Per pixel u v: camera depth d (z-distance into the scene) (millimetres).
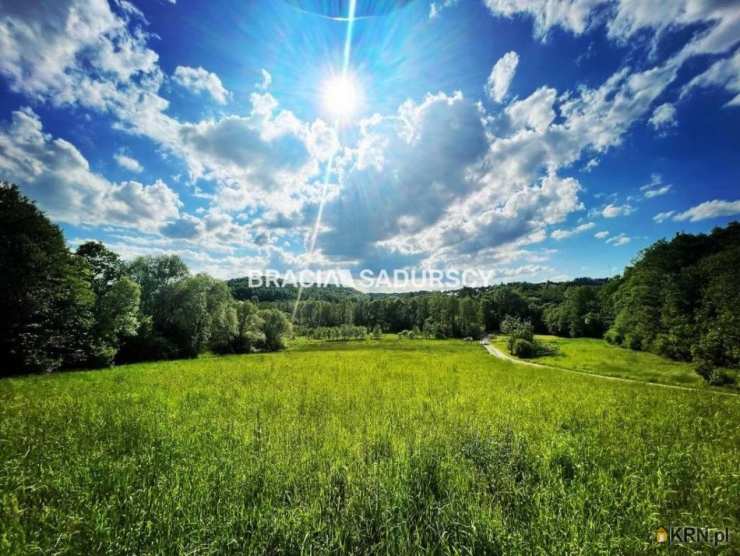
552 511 4258
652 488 5105
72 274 30344
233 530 3775
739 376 23609
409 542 3674
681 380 26781
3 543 3449
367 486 4777
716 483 5410
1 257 24375
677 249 55094
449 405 11508
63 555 3443
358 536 3863
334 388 15523
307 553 3547
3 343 24422
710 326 37219
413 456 5688
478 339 90250
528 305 111438
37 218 28219
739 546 3799
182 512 4066
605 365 36312
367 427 8188
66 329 29453
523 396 14391
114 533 3727
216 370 24750
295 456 6016
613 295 70562
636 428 8992
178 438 6938
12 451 6172
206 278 53312
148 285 48906
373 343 78312
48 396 13125
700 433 8820
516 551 3465
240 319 63406
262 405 11227
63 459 5871
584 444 7062
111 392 14258
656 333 48156
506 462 5945
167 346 43875
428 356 42219
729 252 42812
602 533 3805
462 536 3812
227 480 4898
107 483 4898
